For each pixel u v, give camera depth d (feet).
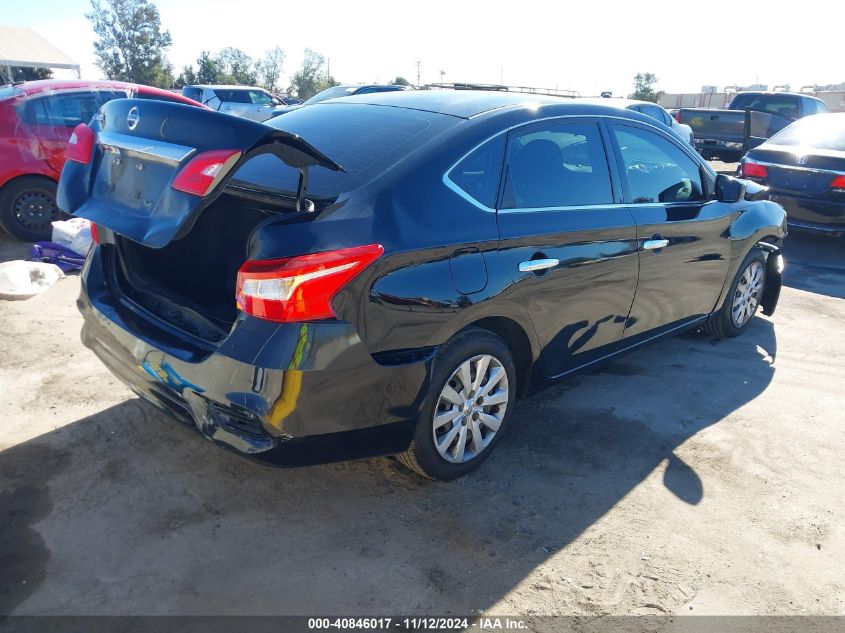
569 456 11.60
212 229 9.92
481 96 11.81
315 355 8.13
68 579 8.11
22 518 9.08
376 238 8.58
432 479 10.51
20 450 10.56
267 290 8.02
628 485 10.88
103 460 10.46
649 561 9.18
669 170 13.82
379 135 10.28
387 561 8.82
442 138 9.95
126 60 281.95
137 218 8.20
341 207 8.65
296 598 8.09
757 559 9.38
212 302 9.63
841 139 27.25
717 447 12.19
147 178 8.40
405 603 8.14
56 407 11.87
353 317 8.38
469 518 9.79
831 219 26.02
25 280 17.13
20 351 13.91
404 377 9.02
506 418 11.04
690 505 10.47
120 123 9.11
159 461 10.53
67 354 13.93
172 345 9.03
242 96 62.34
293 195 8.87
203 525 9.22
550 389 14.10
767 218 16.80
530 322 10.67
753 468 11.60
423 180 9.38
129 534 8.94
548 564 8.99
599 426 12.67
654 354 16.31
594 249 11.53
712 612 8.37
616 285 12.24
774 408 13.82
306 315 8.08
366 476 10.60
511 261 10.11
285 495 9.99
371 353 8.64
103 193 9.08
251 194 9.16
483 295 9.70
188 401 8.73
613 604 8.38
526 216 10.47
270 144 7.79
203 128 7.91
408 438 9.48
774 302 18.29
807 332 18.34
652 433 12.53
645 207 12.87
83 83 23.40
